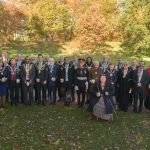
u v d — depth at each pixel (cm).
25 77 1452
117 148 1121
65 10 4459
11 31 4175
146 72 1485
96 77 1451
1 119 1301
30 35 4409
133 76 1486
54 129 1237
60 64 1530
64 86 1508
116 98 1521
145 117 1439
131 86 1496
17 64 1512
